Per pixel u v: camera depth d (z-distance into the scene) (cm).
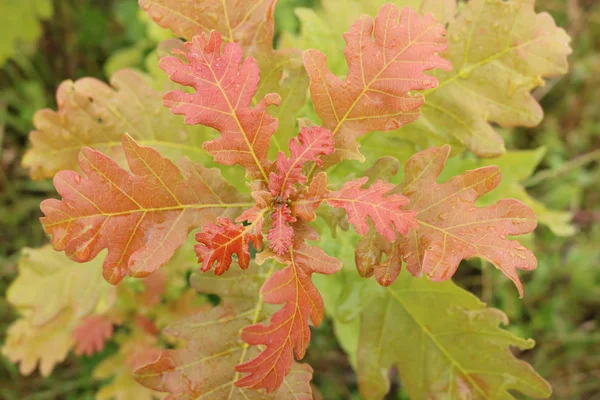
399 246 33
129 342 50
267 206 33
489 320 38
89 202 32
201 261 31
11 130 73
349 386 66
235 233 32
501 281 66
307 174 35
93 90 39
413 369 40
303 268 32
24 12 66
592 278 68
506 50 37
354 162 40
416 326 40
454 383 39
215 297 51
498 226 32
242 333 30
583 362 69
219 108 32
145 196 33
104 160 32
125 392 49
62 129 38
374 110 34
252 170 34
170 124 39
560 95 76
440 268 32
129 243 33
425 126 39
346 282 40
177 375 35
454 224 33
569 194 69
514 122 38
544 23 37
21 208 69
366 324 40
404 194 34
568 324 69
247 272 37
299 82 37
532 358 68
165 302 50
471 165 43
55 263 43
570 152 75
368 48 34
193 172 34
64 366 65
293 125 37
